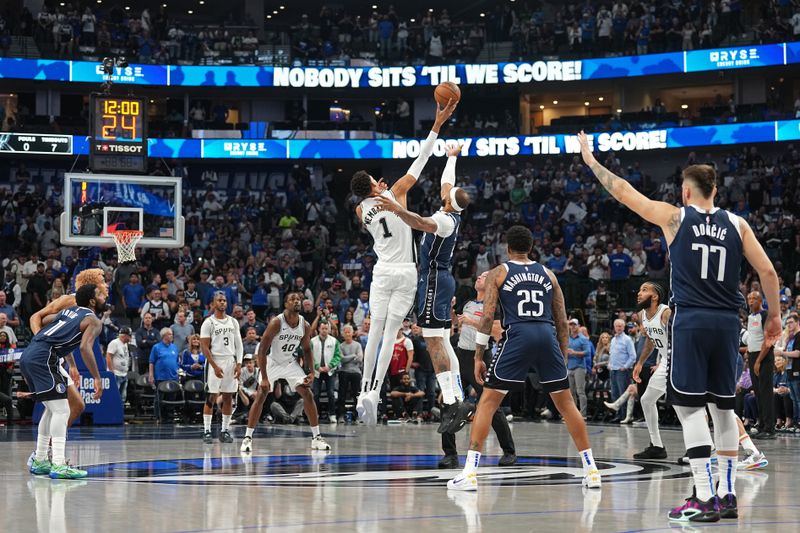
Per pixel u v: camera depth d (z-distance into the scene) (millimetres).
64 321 8211
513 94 33719
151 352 17438
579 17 33562
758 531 5156
